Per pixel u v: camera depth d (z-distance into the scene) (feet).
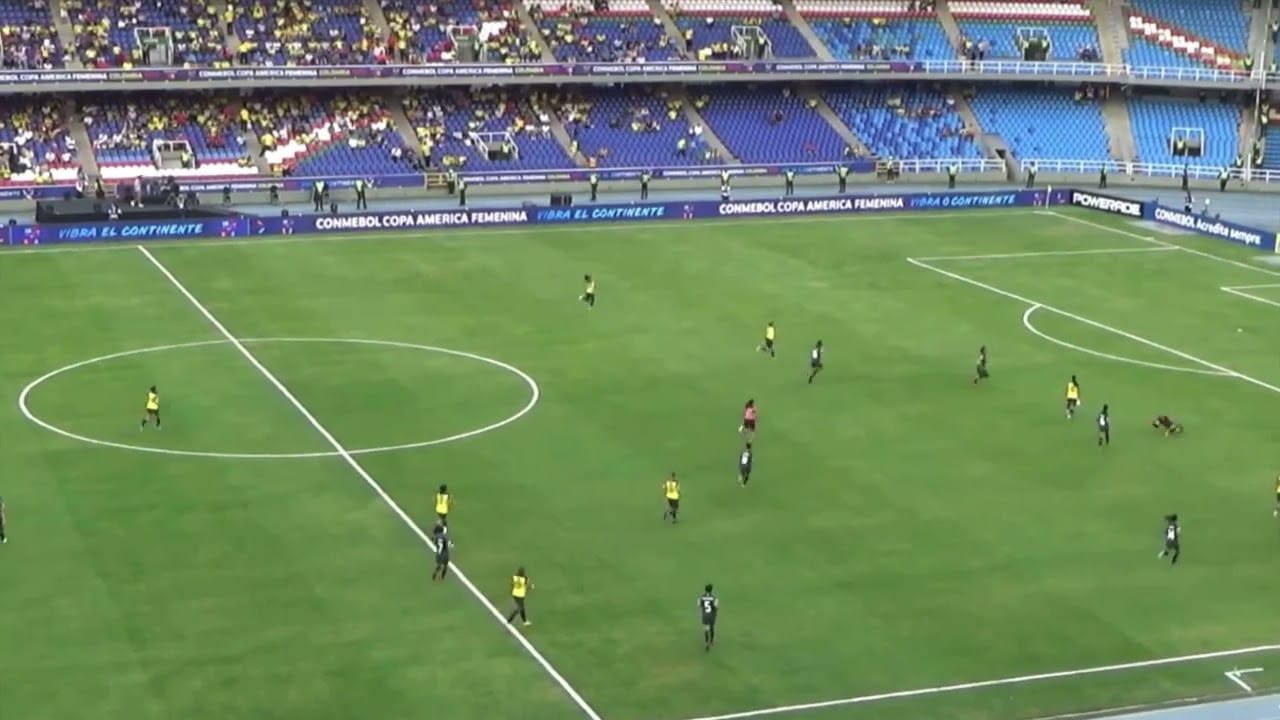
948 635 159.84
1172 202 400.67
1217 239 356.59
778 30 435.94
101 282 292.61
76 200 341.82
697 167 403.34
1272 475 207.62
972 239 351.46
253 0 403.95
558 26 419.95
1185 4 447.83
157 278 296.92
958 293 301.63
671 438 215.92
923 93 441.27
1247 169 421.18
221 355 248.93
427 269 310.24
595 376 242.99
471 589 167.94
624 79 407.85
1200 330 279.69
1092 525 189.16
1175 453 215.31
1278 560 180.34
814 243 343.05
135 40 386.11
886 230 359.25
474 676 149.28
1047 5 449.48
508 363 248.52
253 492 192.85
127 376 236.84
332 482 196.85
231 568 171.12
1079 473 206.49
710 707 144.66
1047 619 164.04
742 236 349.20
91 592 164.25
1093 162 426.92
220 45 388.78
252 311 275.59
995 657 155.53
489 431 217.15
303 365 244.83
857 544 181.68
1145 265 330.13
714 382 241.55
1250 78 425.69
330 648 153.79
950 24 446.19
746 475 198.49
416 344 257.75
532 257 322.96
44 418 217.15
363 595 165.58
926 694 148.05
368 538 180.14
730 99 430.20
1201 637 160.86
